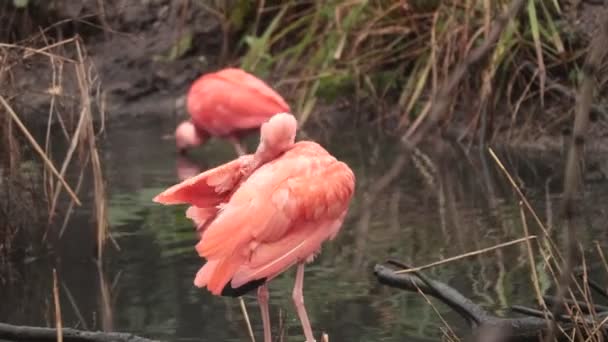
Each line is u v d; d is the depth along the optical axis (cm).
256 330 786
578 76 1470
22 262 995
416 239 1005
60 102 1066
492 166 1316
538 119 1463
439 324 779
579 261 893
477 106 1470
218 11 1839
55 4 1877
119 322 817
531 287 850
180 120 1706
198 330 791
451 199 1152
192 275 927
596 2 1538
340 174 679
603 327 652
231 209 651
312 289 879
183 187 671
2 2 1838
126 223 1105
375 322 788
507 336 697
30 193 1063
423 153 1399
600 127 1376
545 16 1518
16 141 1034
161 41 1878
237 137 1380
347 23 1570
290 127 687
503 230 1018
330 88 1616
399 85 1611
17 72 1147
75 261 986
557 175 1243
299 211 654
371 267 929
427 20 1598
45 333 701
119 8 1909
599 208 1070
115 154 1451
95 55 1867
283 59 1727
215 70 1820
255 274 639
